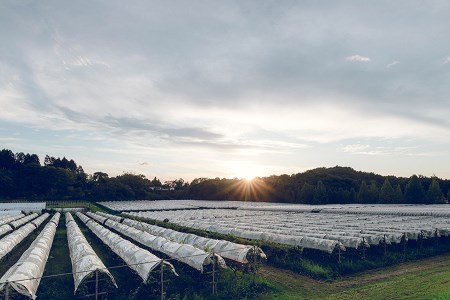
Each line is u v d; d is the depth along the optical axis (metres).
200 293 16.97
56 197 133.75
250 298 16.45
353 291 17.03
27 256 20.38
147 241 26.97
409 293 15.96
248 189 145.75
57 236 40.53
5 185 130.25
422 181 116.69
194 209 92.12
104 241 29.84
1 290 13.93
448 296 14.30
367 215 57.31
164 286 16.89
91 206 108.81
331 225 39.25
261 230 34.31
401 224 38.56
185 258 19.33
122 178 163.62
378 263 23.22
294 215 61.03
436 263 23.44
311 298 16.27
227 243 22.97
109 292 16.77
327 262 23.50
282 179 143.50
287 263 22.69
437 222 40.72
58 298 17.05
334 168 152.88
